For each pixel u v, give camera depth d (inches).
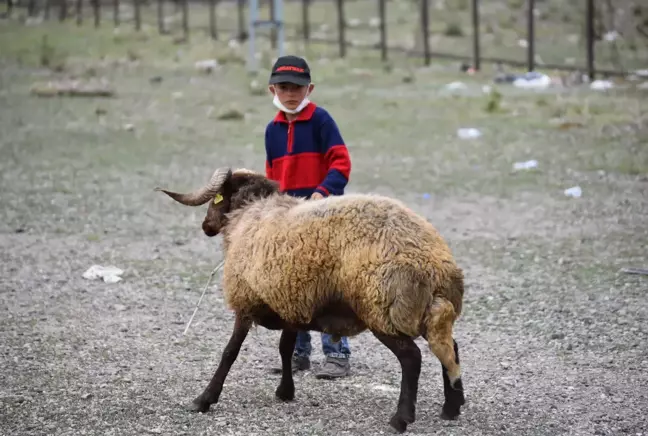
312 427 466.0
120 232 916.0
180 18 3080.7
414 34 2425.0
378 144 1325.0
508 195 1040.8
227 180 504.1
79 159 1250.6
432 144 1314.0
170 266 803.4
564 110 1493.6
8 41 2498.8
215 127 1475.1
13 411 484.4
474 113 1513.3
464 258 816.9
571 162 1176.8
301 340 557.9
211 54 2228.1
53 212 987.3
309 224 450.9
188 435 455.2
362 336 631.2
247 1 3412.9
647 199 999.0
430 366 568.4
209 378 542.6
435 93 1723.7
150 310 682.2
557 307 676.1
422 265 428.8
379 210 443.2
